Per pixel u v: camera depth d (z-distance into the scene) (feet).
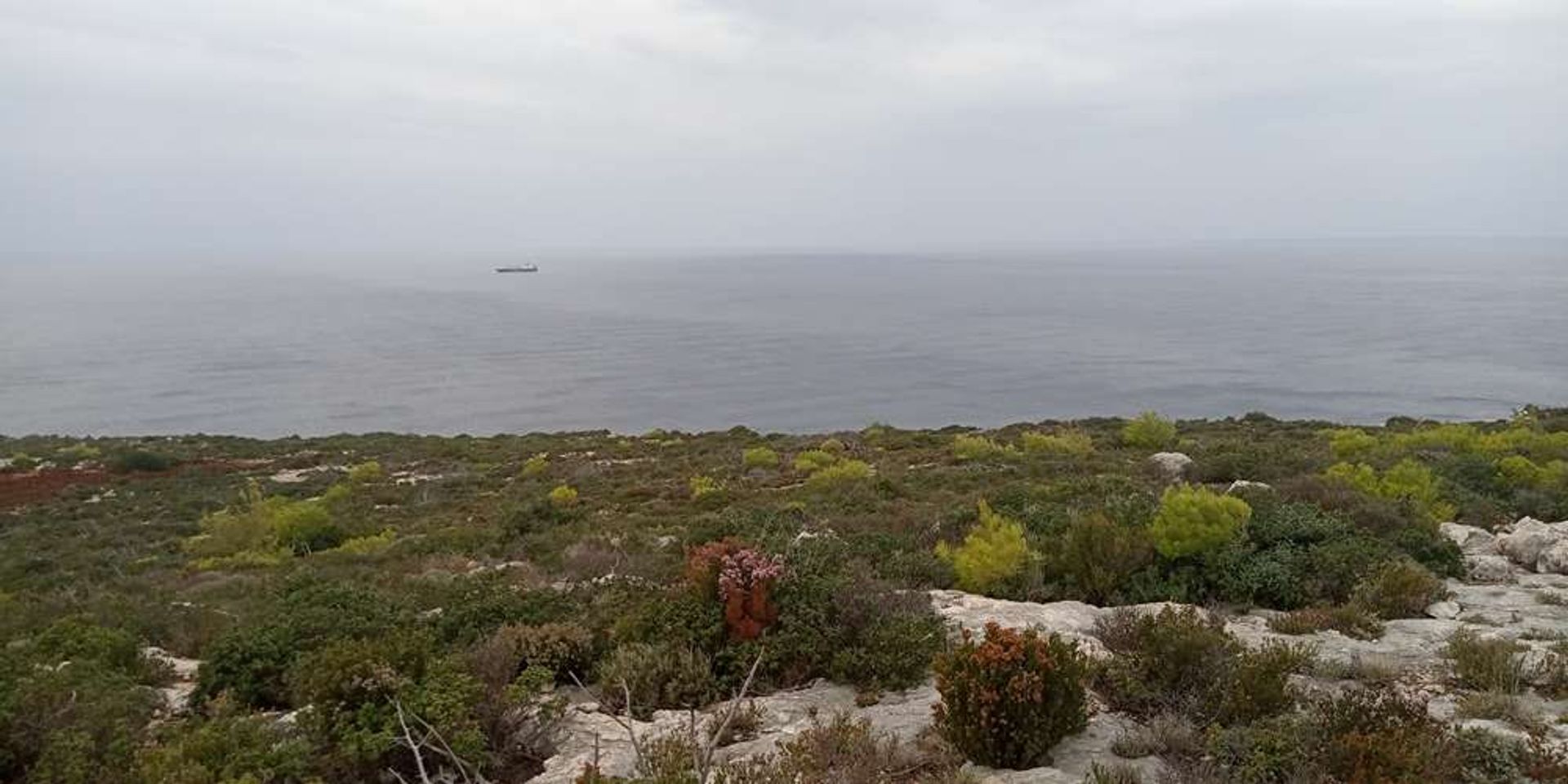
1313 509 44.83
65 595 53.57
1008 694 21.48
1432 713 23.56
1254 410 276.21
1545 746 20.52
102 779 22.12
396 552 68.33
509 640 30.81
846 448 124.06
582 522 75.15
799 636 29.96
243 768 21.35
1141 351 449.48
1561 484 58.65
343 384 368.48
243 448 165.07
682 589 33.45
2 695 24.89
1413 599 34.73
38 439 182.91
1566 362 369.50
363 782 22.67
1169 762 21.04
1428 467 61.57
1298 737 20.30
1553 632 30.71
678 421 289.33
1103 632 30.91
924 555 44.45
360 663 24.14
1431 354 402.31
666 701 27.71
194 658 38.81
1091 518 42.57
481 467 132.26
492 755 23.44
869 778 20.71
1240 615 36.14
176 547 84.43
